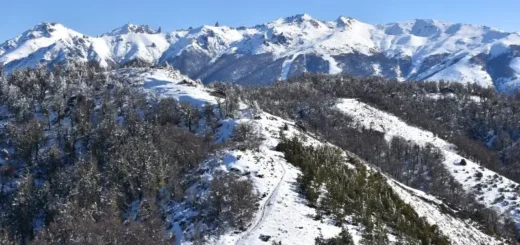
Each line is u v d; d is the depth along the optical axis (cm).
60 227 8556
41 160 13525
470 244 9694
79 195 10181
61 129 15088
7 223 10419
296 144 11481
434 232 8512
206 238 7350
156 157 10950
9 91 18238
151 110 16512
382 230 7356
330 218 7800
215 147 11600
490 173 18075
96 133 14025
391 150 19388
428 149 19425
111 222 8356
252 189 8600
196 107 16200
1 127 16062
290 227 7294
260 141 12262
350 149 18300
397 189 11556
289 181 9175
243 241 7000
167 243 7550
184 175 10300
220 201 7956
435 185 16775
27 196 10706
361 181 9669
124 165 10700
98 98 18350
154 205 9162
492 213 14138
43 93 18612
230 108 15462
